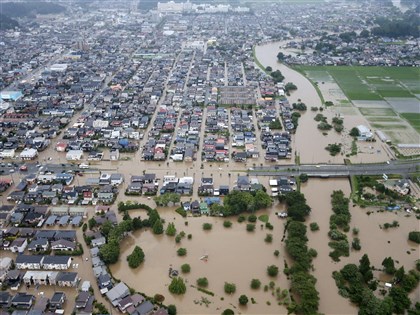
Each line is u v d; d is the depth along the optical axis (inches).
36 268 5359.3
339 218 6343.5
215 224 6378.0
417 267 5482.3
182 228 6264.8
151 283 5191.9
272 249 5846.5
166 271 5408.5
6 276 5177.2
